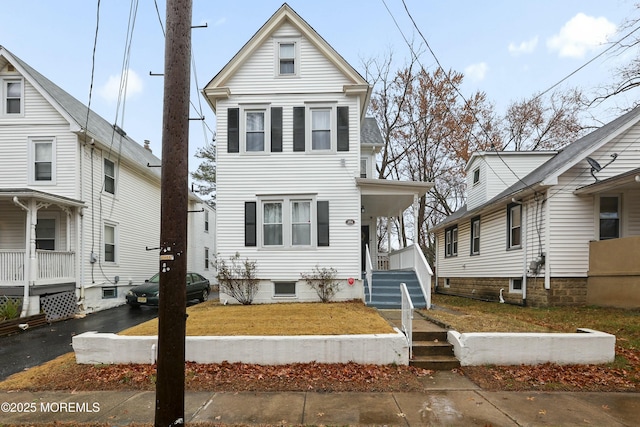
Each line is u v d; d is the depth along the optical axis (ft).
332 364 19.35
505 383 17.33
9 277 36.63
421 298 34.68
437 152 80.94
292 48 39.40
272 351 19.48
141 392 16.65
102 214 48.19
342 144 38.42
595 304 34.45
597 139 37.24
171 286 12.09
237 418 13.93
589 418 13.87
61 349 26.08
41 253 37.81
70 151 43.21
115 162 51.85
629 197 35.42
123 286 53.16
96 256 46.37
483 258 49.88
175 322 12.06
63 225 43.62
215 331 22.68
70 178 43.04
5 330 31.09
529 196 38.96
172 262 12.16
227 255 37.78
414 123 77.82
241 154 38.29
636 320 27.09
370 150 55.88
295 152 38.34
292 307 32.83
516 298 41.19
